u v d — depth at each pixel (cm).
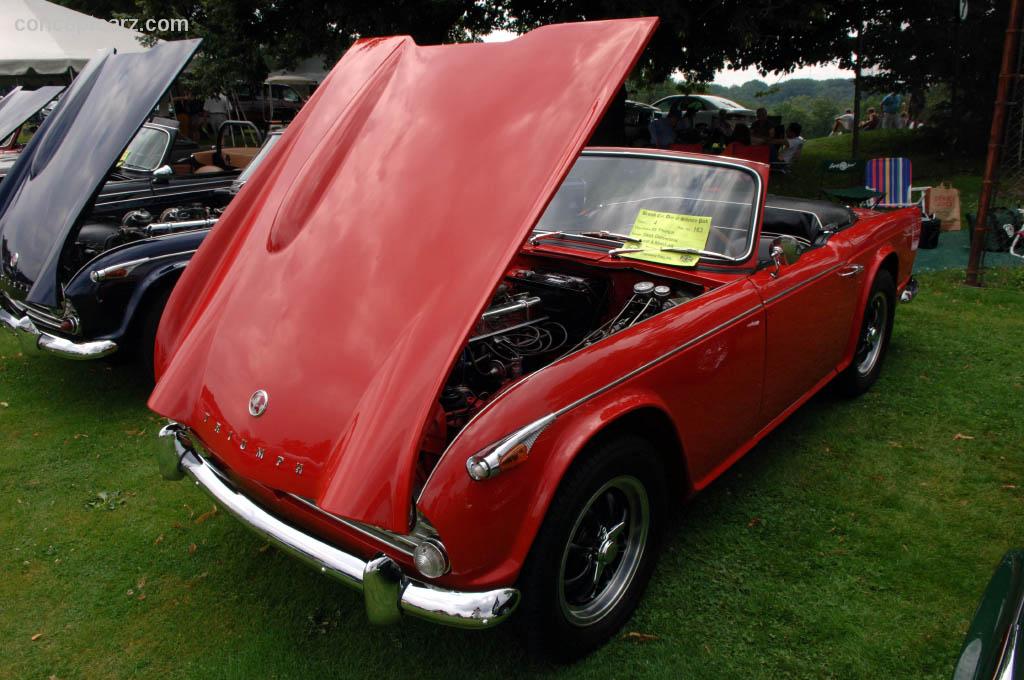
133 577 299
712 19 1084
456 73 276
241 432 230
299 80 2014
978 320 571
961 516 321
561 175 219
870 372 442
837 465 365
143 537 326
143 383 498
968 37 1345
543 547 217
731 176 331
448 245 228
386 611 207
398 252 238
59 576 300
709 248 320
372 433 204
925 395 440
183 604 283
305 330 239
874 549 300
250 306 261
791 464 367
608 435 239
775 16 1059
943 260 754
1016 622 162
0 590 291
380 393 210
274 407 226
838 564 292
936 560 293
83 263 491
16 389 490
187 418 257
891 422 408
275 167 312
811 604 271
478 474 199
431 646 257
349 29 1147
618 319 291
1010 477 350
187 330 284
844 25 1373
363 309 232
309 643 261
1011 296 626
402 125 276
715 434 291
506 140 239
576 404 223
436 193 243
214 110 1898
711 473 298
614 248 335
